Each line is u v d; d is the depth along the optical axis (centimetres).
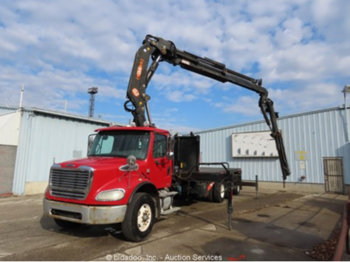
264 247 559
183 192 1052
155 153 702
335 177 1608
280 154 1114
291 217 881
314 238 635
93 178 540
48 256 490
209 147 2169
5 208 962
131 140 696
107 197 538
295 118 1783
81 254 502
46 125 1353
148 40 804
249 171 1944
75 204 548
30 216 831
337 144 1616
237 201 1251
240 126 2020
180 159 1174
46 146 1345
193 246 557
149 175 668
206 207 1060
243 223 780
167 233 655
